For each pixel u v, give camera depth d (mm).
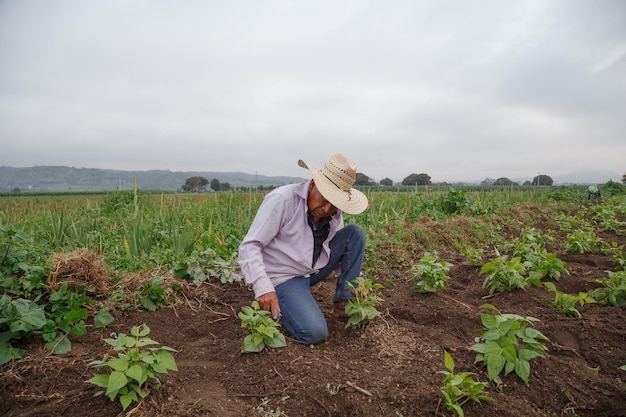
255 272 2779
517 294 3723
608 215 9500
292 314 2941
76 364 2436
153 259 4375
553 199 15383
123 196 11844
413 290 4043
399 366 2633
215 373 2543
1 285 2938
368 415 2188
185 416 2094
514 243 6086
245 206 9180
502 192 14172
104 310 3031
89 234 5715
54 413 2066
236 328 3160
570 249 5441
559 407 2299
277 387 2383
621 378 2541
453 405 2137
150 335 2984
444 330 3227
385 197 10156
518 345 2625
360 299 3162
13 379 2250
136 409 2070
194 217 8000
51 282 3086
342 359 2721
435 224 6863
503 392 2379
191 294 3646
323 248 3219
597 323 3068
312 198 2963
